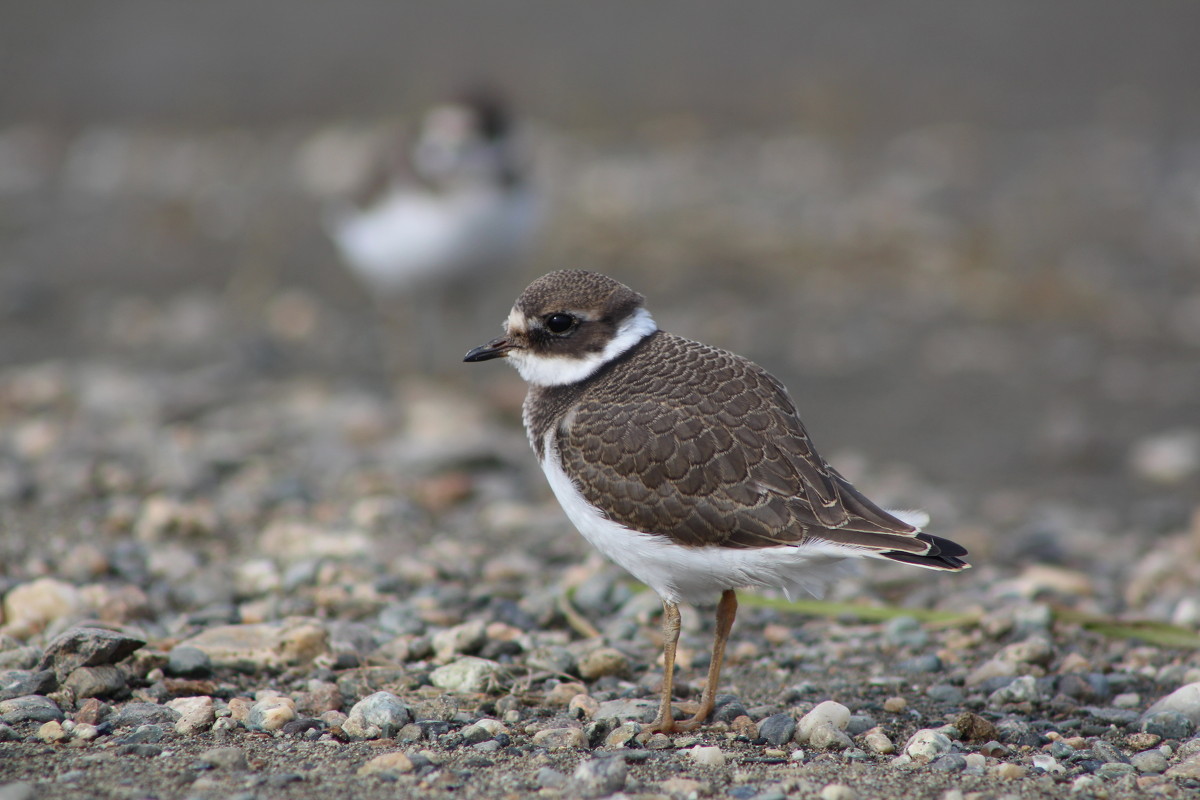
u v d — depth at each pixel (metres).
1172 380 16.41
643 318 7.42
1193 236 22.92
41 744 6.19
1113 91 32.94
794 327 18.50
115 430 12.98
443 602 8.71
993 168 27.64
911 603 9.27
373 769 5.96
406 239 14.59
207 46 35.75
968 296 19.89
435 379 16.05
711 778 6.05
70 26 37.09
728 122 31.03
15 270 20.98
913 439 14.30
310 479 11.80
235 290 19.98
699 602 7.01
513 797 5.71
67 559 9.15
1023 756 6.46
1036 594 9.33
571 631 8.54
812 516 6.45
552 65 34.12
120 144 29.98
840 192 25.70
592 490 6.74
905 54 35.69
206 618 8.30
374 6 39.09
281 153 29.14
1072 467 13.50
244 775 5.85
